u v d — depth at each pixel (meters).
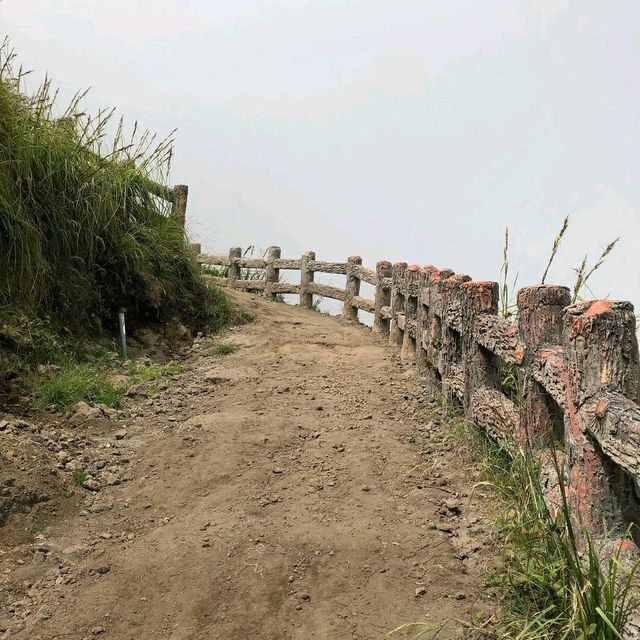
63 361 5.74
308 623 2.83
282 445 4.59
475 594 2.92
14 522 3.58
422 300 6.25
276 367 6.59
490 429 4.05
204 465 4.32
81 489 4.05
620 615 2.21
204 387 5.99
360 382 6.11
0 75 6.30
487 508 3.59
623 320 2.54
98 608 2.98
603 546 2.46
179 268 7.93
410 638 2.70
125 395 5.61
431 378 5.70
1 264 5.60
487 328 4.15
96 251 6.75
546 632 2.43
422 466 4.22
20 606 3.00
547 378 3.12
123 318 6.71
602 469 2.54
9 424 4.43
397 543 3.34
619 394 2.50
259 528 3.52
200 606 2.97
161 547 3.41
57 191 6.35
